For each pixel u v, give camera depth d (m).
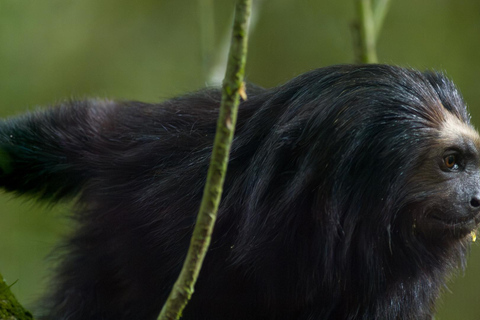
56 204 9.06
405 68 8.02
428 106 7.67
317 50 20.72
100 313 8.51
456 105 8.05
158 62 20.00
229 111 5.11
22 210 16.14
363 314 7.90
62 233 9.99
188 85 19.66
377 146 7.34
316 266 7.55
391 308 8.08
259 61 20.66
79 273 8.73
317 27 20.83
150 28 20.22
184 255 7.61
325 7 20.88
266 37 20.75
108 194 8.09
